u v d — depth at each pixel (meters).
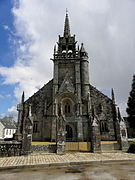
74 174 8.09
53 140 28.23
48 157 13.30
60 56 36.84
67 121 30.42
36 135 30.06
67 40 41.50
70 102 32.47
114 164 10.80
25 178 7.39
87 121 30.34
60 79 35.25
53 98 32.06
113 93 33.06
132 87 39.91
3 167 9.53
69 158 12.61
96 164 10.86
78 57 36.31
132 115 38.16
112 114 31.61
